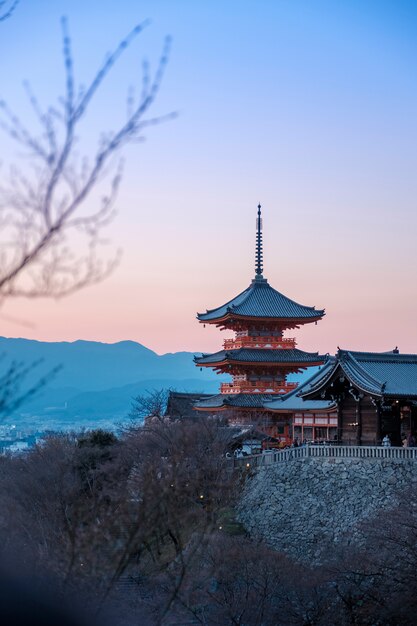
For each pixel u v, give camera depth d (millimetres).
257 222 141125
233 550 50844
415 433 83188
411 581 53781
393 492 69375
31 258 9234
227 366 129875
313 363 128125
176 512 21234
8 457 86625
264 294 136250
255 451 98625
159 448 70625
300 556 71438
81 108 9078
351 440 84750
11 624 17156
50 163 8984
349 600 52844
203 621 44594
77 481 66750
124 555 18844
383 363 86625
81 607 18375
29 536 35281
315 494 74938
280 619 51281
